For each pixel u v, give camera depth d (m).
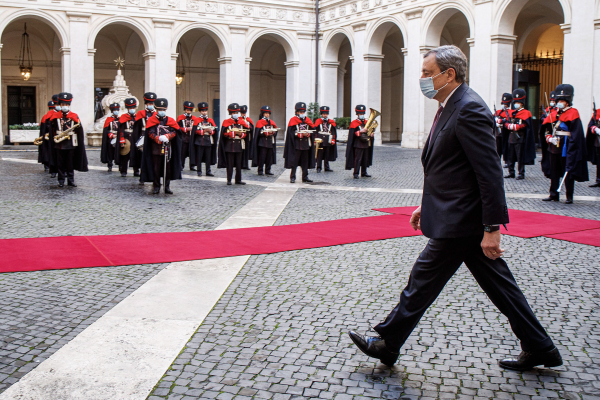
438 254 3.76
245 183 15.23
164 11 31.58
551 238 8.17
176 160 12.98
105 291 5.70
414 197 12.51
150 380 3.83
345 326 4.82
